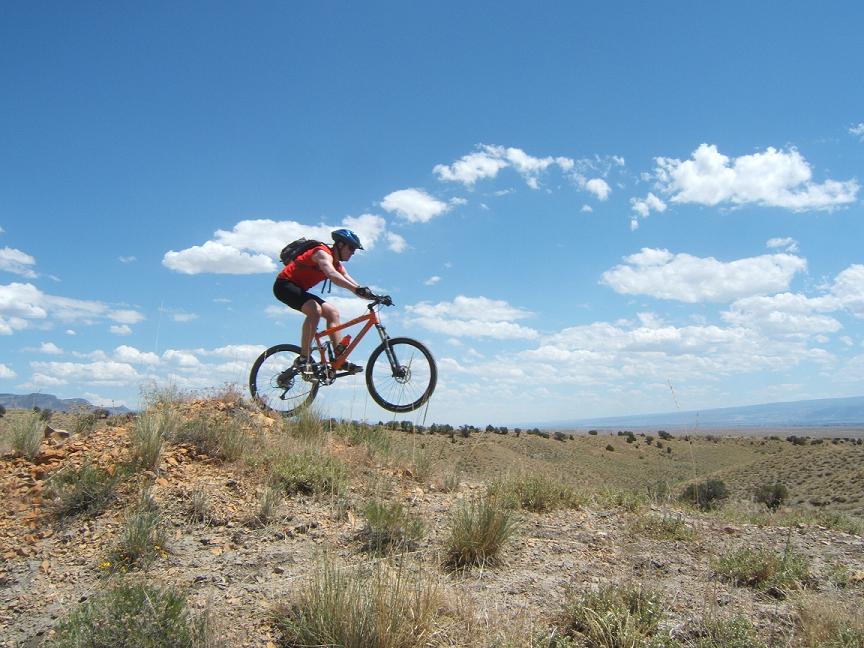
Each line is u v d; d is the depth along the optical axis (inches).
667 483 380.8
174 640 152.2
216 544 231.3
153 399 356.2
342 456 334.6
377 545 231.6
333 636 157.4
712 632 168.2
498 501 269.7
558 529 272.7
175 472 281.6
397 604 165.9
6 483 272.4
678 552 251.8
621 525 286.4
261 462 302.5
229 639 159.9
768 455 2468.0
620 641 160.7
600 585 192.7
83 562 215.5
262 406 371.2
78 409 368.8
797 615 182.1
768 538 278.7
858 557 249.9
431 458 346.9
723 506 363.3
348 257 333.7
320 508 269.6
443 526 258.8
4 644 167.3
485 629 166.9
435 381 316.2
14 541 230.8
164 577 202.2
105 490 254.8
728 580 218.1
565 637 162.1
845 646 159.3
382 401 320.5
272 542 235.0
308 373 325.7
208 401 365.7
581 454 1988.2
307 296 330.0
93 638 150.6
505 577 212.5
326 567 182.2
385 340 319.9
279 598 181.2
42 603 189.8
